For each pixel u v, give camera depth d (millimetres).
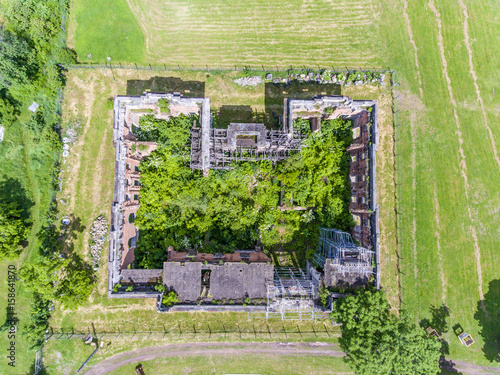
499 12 35781
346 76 35125
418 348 25547
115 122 28062
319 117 32219
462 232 34438
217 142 30203
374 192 27969
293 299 27500
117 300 32594
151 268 29922
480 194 34844
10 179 32188
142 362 32594
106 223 32844
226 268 27703
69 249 32344
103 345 32250
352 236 32219
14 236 30266
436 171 34875
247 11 35500
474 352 33375
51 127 32969
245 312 33250
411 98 35375
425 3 35656
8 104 31625
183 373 32688
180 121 31875
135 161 31375
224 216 32438
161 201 31844
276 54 35250
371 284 27750
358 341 24984
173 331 32750
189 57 34906
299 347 33281
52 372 32000
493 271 34156
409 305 33656
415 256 34031
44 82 32812
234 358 33031
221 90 34719
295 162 30891
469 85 35781
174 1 35219
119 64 34438
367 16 35812
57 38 33781
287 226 32938
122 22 34625
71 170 33125
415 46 35812
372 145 28375
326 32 35594
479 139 35375
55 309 32188
